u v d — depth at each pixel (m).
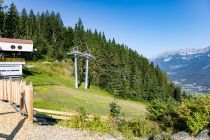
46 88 57.97
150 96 106.62
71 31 127.94
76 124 17.41
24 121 16.50
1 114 17.25
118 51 115.81
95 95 71.75
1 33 97.88
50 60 107.00
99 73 97.56
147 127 18.64
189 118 17.08
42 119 18.59
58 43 122.75
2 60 59.97
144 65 121.19
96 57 98.44
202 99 18.06
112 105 23.11
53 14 137.00
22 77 63.91
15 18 107.12
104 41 120.62
